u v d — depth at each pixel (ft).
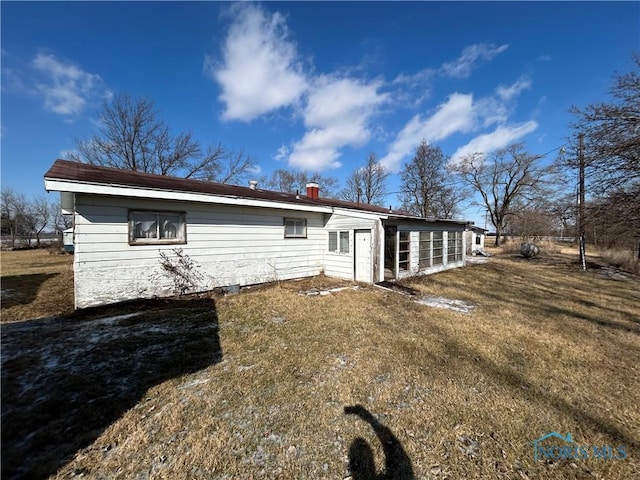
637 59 29.30
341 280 31.17
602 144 32.14
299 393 9.39
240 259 26.48
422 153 99.30
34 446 6.84
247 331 15.03
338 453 6.88
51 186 16.08
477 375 10.84
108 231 19.21
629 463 6.73
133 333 14.49
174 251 22.21
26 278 31.91
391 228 38.04
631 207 32.63
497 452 7.01
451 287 29.19
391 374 10.78
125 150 71.56
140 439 7.16
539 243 92.48
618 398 9.45
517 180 93.04
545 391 9.80
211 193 22.77
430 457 6.80
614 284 32.22
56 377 10.12
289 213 30.48
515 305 22.16
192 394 9.25
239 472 6.25
